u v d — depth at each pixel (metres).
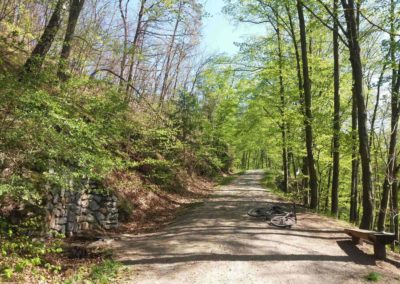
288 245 8.53
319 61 17.11
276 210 12.18
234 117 26.53
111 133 9.41
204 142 29.81
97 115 9.26
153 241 9.15
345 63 17.12
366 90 16.86
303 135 18.38
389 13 10.29
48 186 8.42
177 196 18.86
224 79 18.56
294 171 24.70
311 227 10.82
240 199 18.67
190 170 25.80
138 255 7.75
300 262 7.29
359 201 23.77
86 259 7.47
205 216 12.74
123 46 13.70
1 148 7.04
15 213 7.61
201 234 9.70
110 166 9.17
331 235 9.83
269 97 19.25
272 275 6.54
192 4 17.28
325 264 7.20
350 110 18.08
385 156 18.31
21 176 7.74
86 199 10.27
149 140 17.02
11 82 6.48
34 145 7.31
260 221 11.71
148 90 27.06
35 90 7.08
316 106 17.22
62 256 7.53
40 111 6.64
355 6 11.52
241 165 62.78
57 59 8.60
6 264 5.98
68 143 7.29
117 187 12.79
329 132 15.77
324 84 17.42
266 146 25.33
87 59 13.36
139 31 18.17
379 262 7.45
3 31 11.23
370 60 16.61
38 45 10.05
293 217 11.98
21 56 11.26
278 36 17.89
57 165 7.48
